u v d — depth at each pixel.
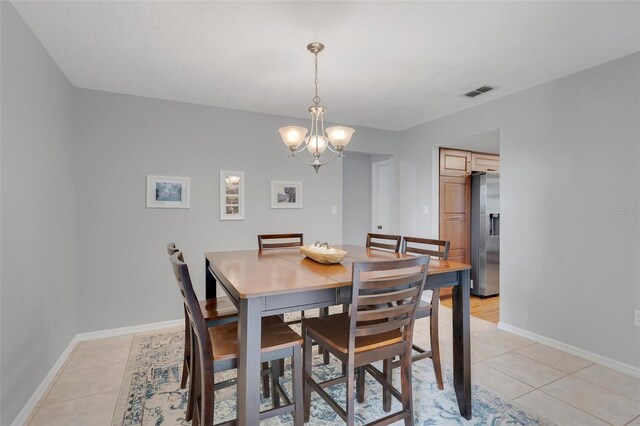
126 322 3.06
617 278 2.36
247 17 1.87
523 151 2.97
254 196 3.62
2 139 1.67
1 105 1.67
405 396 1.59
